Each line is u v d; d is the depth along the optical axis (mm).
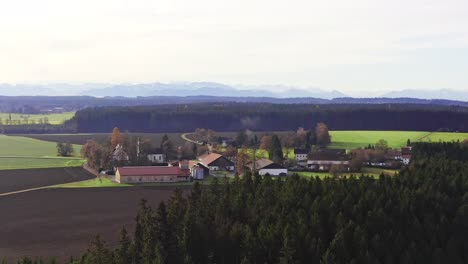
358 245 71500
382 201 84562
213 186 106625
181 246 73312
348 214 81688
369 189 91062
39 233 105500
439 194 87062
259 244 72562
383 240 72938
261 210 84938
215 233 76312
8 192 146750
